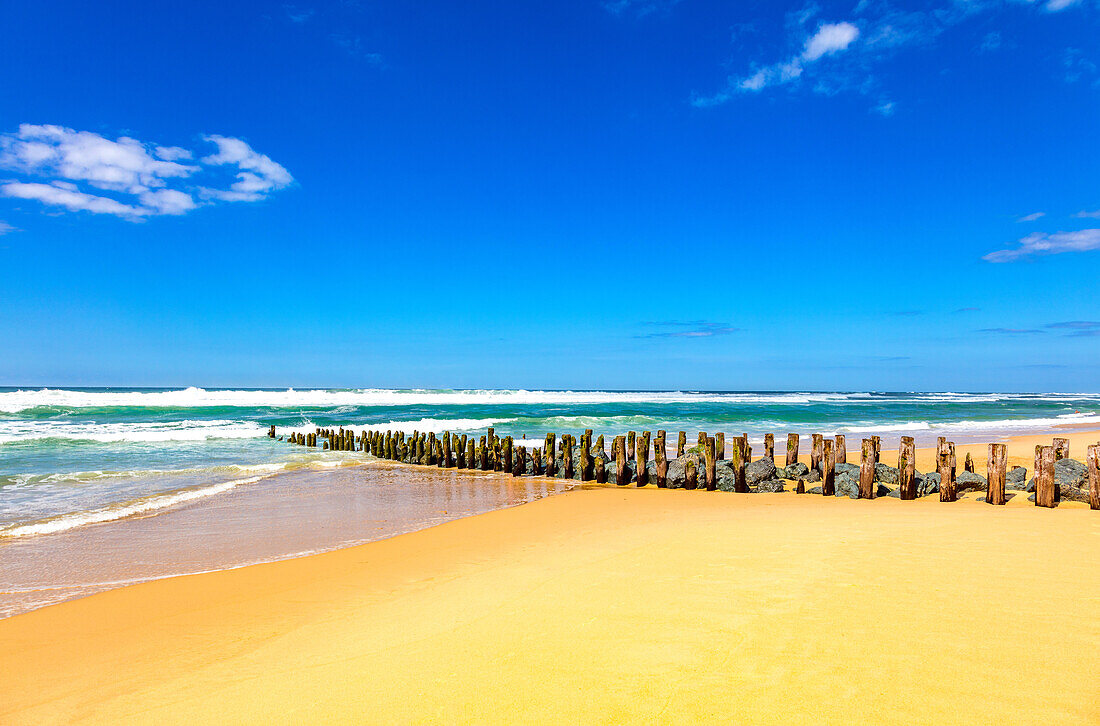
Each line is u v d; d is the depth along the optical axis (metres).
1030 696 3.10
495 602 5.19
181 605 5.88
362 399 48.75
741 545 6.75
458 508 11.34
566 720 3.08
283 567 7.29
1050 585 4.93
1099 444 8.95
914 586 4.97
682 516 9.45
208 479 14.61
